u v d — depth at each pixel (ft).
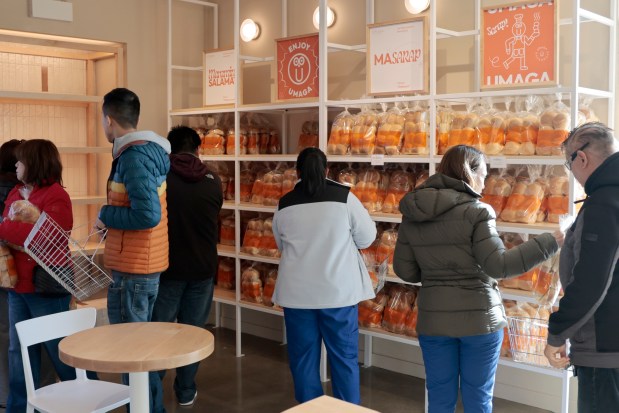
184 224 12.52
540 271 11.03
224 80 17.37
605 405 7.34
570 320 7.31
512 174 12.80
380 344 15.98
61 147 17.24
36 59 17.83
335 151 14.49
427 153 13.34
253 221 16.55
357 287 11.38
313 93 14.89
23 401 11.90
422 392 14.32
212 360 16.44
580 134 7.68
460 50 14.46
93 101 17.93
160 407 11.94
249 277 16.52
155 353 7.70
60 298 11.86
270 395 14.07
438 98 12.85
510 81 11.91
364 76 16.15
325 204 11.30
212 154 17.30
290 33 18.01
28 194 11.74
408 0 15.15
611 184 7.29
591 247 7.17
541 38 11.53
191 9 19.92
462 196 9.29
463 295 9.28
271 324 18.37
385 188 14.26
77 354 7.66
